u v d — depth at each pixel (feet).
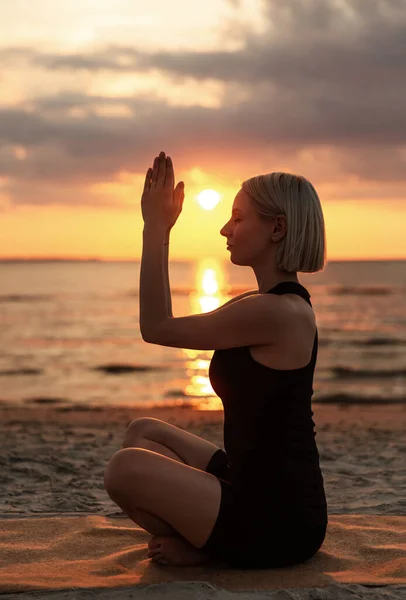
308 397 9.05
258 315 8.71
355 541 10.61
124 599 8.02
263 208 9.06
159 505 8.91
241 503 8.82
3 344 121.08
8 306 218.18
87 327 152.56
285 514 8.84
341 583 8.77
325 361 95.20
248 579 8.86
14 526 11.46
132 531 11.10
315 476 9.11
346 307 195.11
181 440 10.03
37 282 450.71
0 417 46.19
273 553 9.02
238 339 8.79
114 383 78.74
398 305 202.59
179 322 8.91
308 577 8.93
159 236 9.27
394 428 37.60
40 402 63.36
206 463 9.85
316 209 9.06
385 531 11.07
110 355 108.06
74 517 12.09
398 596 8.32
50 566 9.47
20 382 78.48
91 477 18.24
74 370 90.22
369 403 61.00
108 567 9.38
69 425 38.50
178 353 112.57
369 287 321.11
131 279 513.45
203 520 8.84
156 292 9.05
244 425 8.86
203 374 87.86
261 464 8.80
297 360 8.77
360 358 98.43
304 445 8.97
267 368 8.78
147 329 9.01
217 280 511.81
